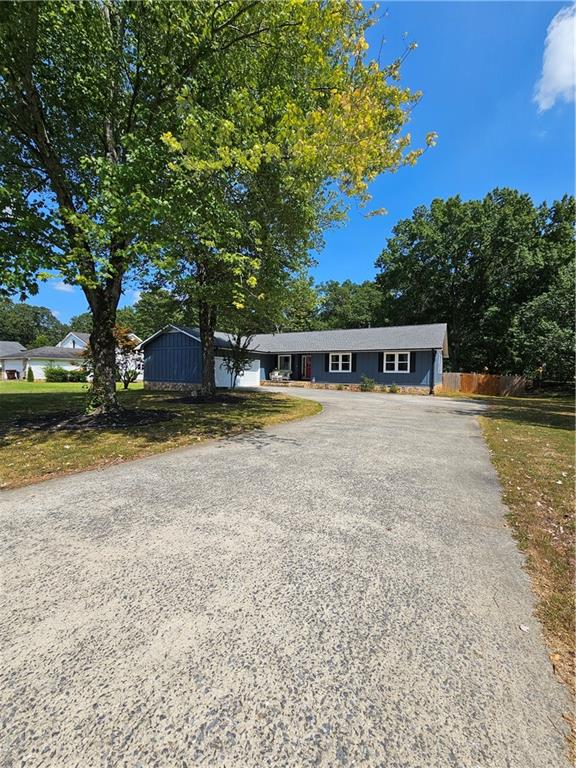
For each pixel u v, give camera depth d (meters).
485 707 1.57
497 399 18.88
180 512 3.49
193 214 6.06
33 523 3.22
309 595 2.31
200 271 10.14
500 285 29.69
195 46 6.24
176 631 1.97
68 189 7.69
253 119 6.07
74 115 7.62
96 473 4.68
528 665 1.80
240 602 2.22
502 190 30.73
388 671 1.75
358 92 5.55
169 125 6.93
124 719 1.48
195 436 6.91
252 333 16.17
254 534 3.09
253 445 6.34
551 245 28.03
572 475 4.96
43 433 6.95
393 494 4.11
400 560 2.75
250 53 6.70
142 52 6.76
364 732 1.45
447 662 1.81
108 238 6.03
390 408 12.66
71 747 1.36
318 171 6.08
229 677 1.69
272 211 7.66
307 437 7.14
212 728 1.45
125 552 2.76
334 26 5.71
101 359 8.45
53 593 2.26
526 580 2.54
